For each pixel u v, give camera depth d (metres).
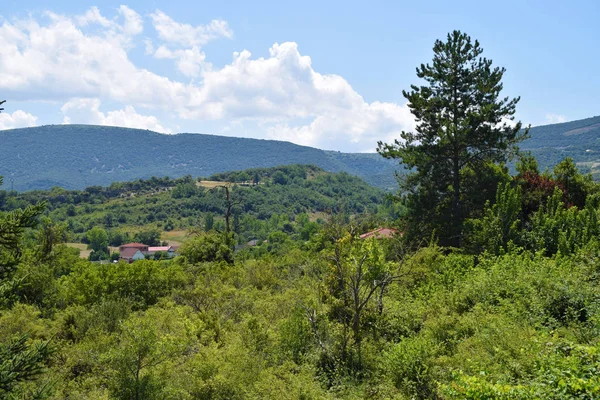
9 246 6.54
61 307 19.56
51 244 26.23
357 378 12.52
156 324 14.60
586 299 12.76
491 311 14.00
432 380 10.70
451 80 28.42
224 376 11.07
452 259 20.75
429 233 27.94
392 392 11.03
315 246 36.09
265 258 30.23
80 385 11.71
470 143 27.72
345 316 15.88
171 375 11.08
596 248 17.17
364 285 16.22
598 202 24.98
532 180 27.06
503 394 7.33
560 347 9.30
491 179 27.39
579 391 7.12
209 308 18.36
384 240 24.66
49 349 6.58
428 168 28.58
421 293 17.83
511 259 18.03
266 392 10.90
